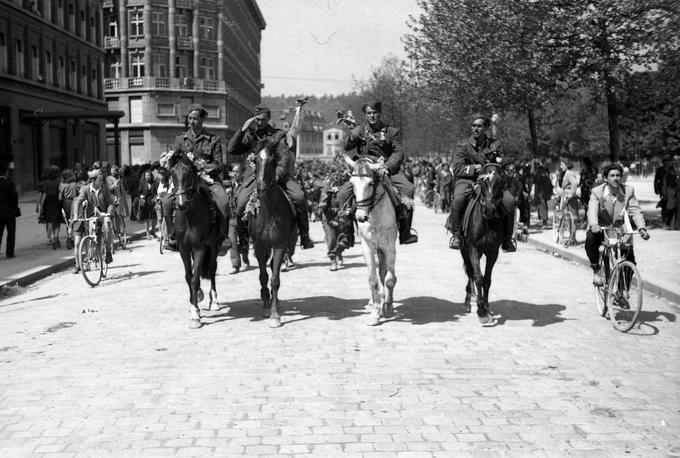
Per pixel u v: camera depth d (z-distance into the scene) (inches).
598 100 1003.9
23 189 1547.7
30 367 282.4
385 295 395.9
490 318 351.3
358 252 673.6
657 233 784.9
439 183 1264.8
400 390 247.3
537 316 375.2
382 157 352.5
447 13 1036.5
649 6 821.9
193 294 354.0
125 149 2586.1
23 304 438.0
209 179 372.8
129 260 647.1
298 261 608.1
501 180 329.7
